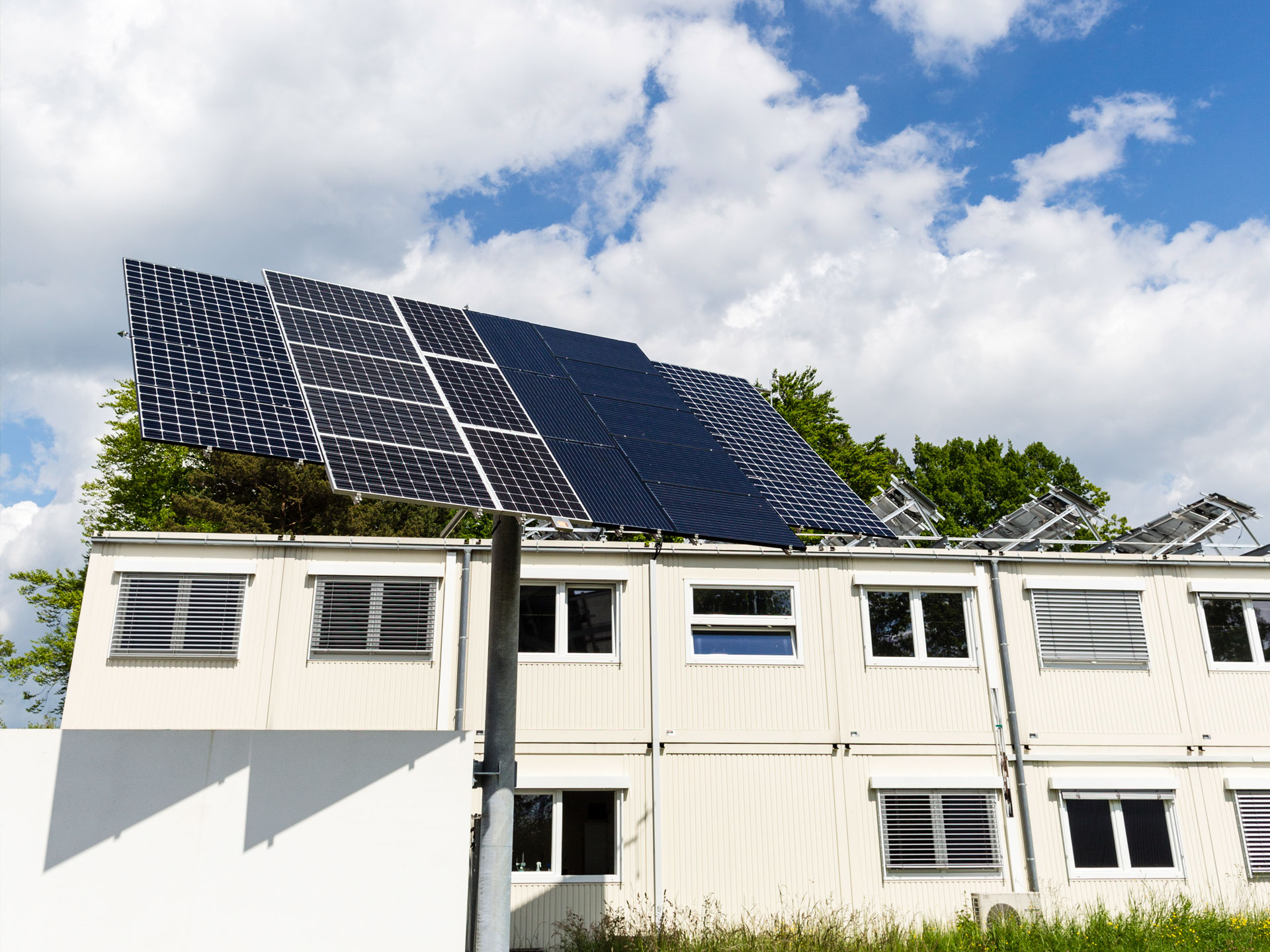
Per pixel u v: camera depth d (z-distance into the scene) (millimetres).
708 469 15688
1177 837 18219
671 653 18219
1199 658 19250
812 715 18203
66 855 11953
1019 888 17703
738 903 17109
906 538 20500
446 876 12133
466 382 14516
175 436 12094
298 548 17875
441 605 17859
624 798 17391
